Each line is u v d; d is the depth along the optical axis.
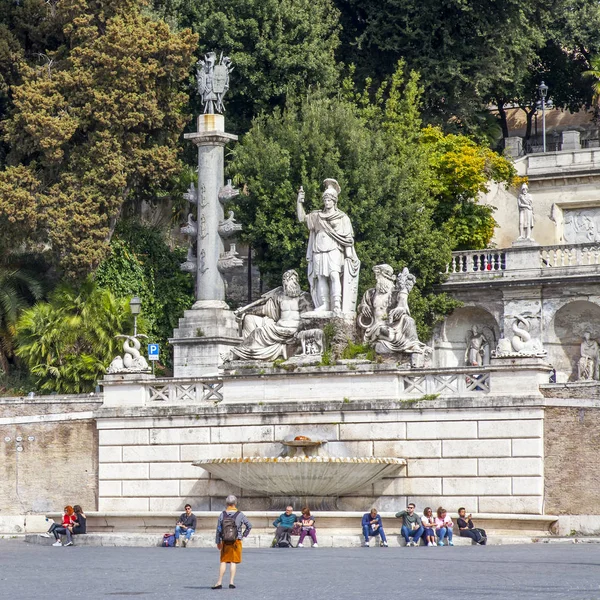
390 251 123.81
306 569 71.06
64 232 119.44
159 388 102.06
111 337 116.75
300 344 100.50
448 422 94.44
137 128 124.81
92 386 116.31
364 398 96.56
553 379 121.50
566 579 63.81
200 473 99.56
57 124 120.44
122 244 125.38
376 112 134.50
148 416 101.12
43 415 104.38
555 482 92.25
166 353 126.56
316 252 101.25
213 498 99.12
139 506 101.00
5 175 120.88
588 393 91.81
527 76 162.12
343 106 128.50
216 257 115.44
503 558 75.81
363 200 122.75
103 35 124.75
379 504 95.56
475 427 93.81
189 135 117.12
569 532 91.25
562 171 140.12
